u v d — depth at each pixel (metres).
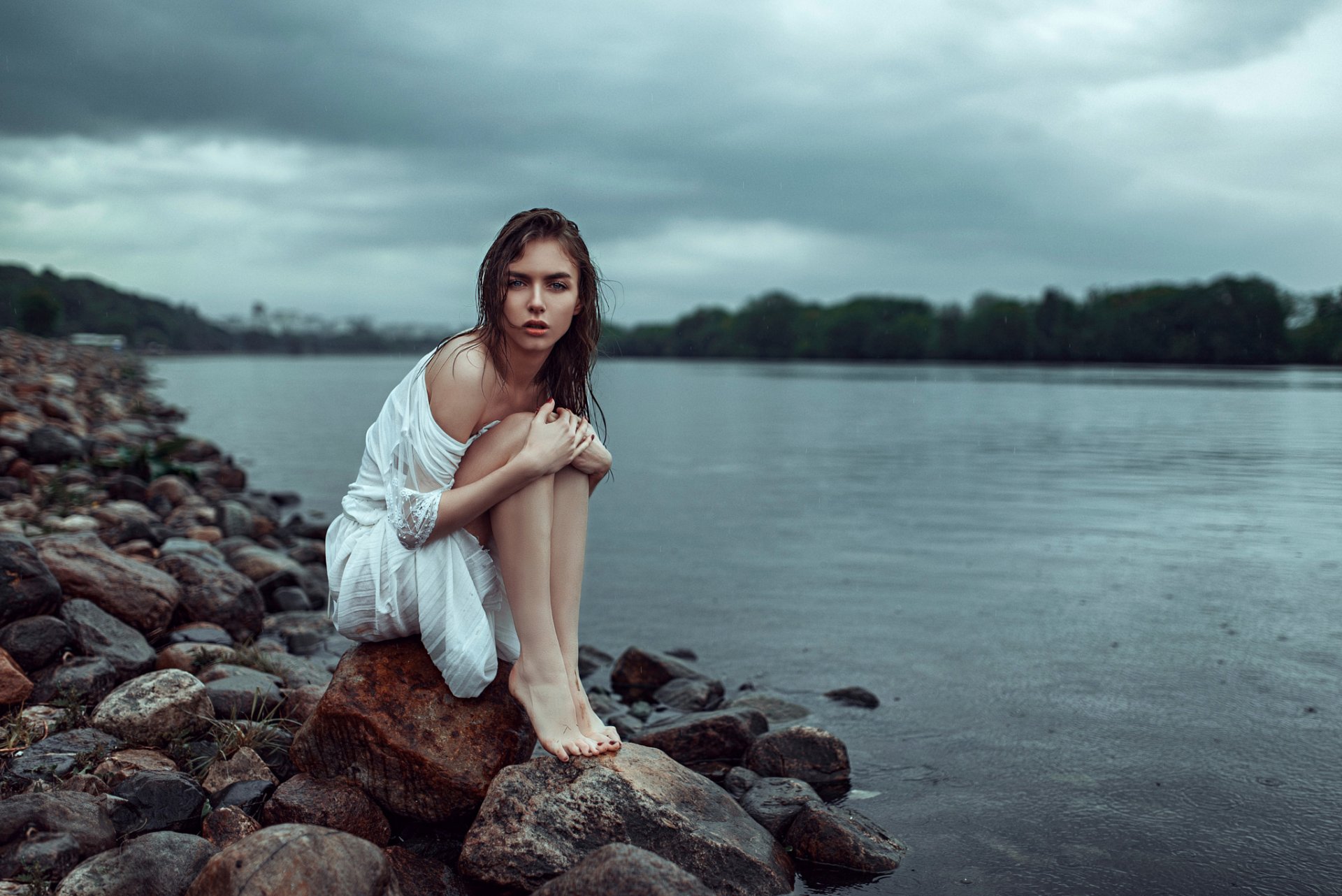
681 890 2.04
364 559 2.64
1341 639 4.77
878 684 4.16
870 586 6.00
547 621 2.64
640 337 122.81
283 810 2.58
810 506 9.34
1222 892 2.49
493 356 2.60
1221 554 6.90
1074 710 3.83
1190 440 16.23
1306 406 25.69
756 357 110.94
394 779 2.65
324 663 4.21
